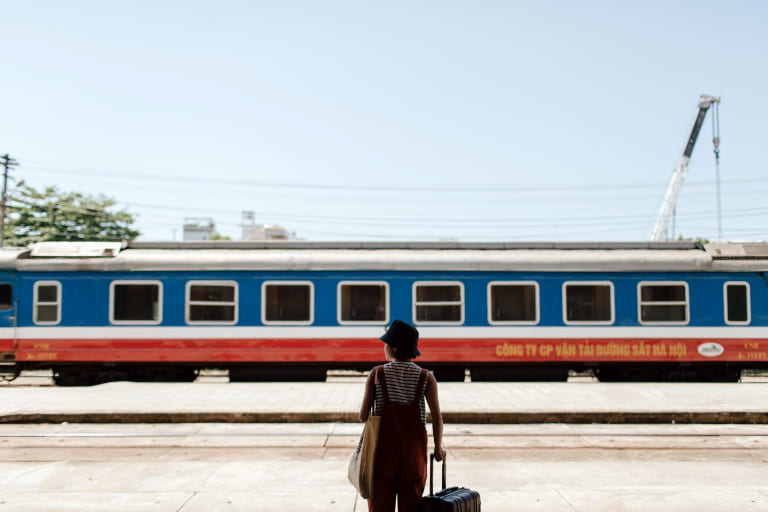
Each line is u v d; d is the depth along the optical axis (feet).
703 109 107.65
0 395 34.76
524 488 20.01
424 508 12.64
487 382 42.68
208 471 21.86
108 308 42.75
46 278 42.98
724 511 17.61
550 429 28.76
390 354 13.28
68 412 29.63
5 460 23.27
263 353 42.60
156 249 44.57
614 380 45.01
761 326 43.29
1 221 104.94
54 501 18.26
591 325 42.93
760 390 36.58
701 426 29.45
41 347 42.57
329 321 42.80
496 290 43.06
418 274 43.11
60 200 127.54
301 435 27.40
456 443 26.25
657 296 43.32
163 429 28.45
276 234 237.45
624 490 19.61
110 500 18.40
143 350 42.55
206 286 42.98
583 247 45.27
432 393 12.92
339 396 34.14
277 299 42.96
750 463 23.16
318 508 17.92
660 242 45.62
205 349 42.57
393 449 12.55
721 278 43.50
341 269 43.11
